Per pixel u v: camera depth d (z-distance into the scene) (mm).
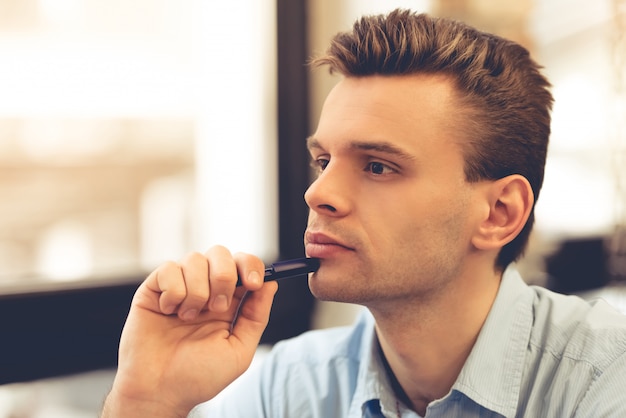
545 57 1919
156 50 1772
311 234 906
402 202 882
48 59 1639
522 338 960
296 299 1897
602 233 2002
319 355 1133
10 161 1606
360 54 916
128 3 1726
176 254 1834
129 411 895
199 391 899
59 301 1570
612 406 846
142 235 1783
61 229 1674
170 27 1786
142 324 912
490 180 947
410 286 898
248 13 1875
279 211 1929
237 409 1127
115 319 1643
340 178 892
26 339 1538
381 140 874
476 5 1812
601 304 1018
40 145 1642
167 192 1818
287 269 896
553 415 901
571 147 1979
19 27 1601
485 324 958
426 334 949
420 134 887
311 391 1097
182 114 1824
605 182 1934
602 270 1984
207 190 1871
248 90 1896
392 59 904
